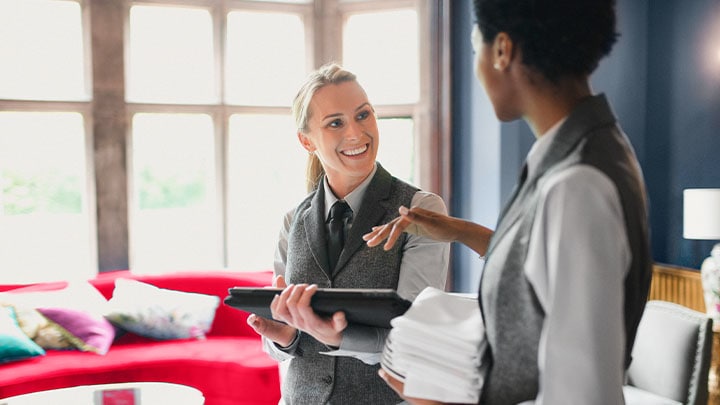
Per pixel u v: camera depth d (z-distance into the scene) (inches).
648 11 193.5
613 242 26.6
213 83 180.1
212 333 163.0
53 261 169.3
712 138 176.4
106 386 104.2
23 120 165.0
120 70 169.3
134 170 174.6
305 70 185.2
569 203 27.0
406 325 34.4
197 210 181.0
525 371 29.7
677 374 99.7
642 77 195.5
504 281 30.3
